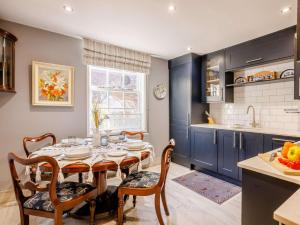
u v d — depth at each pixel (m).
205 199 2.28
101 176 1.95
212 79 3.51
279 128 2.77
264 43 2.65
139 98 3.65
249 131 2.57
